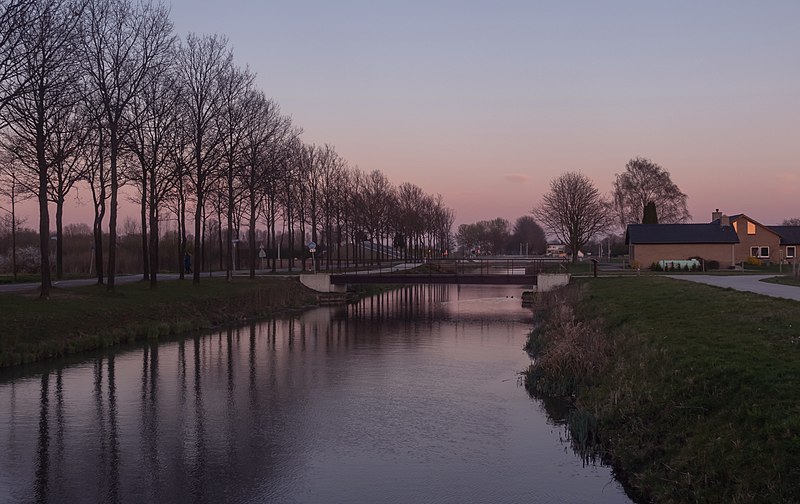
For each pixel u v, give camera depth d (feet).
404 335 102.37
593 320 82.99
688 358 44.24
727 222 212.43
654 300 80.89
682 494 30.55
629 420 41.86
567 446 44.11
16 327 73.92
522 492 35.94
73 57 86.99
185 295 114.52
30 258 177.58
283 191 178.29
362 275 161.48
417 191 298.76
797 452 27.43
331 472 39.27
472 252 492.54
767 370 37.11
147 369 70.44
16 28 71.10
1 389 59.67
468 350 86.74
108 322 87.86
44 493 35.55
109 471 39.01
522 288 232.53
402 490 36.45
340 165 196.24
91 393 58.85
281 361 77.41
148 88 116.57
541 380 60.90
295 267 245.65
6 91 73.31
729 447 30.94
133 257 196.03
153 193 113.39
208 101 124.88
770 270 188.14
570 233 245.65
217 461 41.06
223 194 139.23
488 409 54.34
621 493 35.45
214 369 71.72
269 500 34.94
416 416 52.19
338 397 58.59
